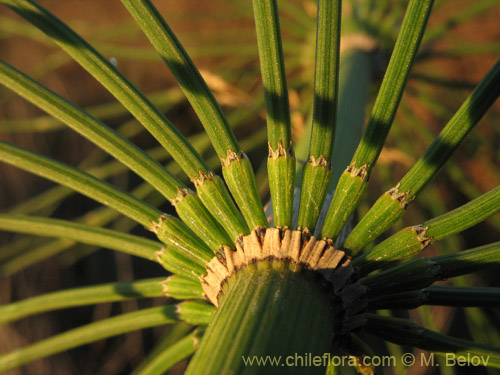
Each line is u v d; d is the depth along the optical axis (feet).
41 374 0.69
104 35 0.50
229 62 0.55
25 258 0.46
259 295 0.20
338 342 0.22
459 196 0.69
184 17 0.58
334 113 0.21
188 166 0.22
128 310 0.74
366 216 0.22
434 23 0.67
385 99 0.21
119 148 0.23
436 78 0.46
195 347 0.26
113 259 0.79
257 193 0.22
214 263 0.22
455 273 0.21
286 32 0.66
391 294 0.22
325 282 0.21
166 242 0.23
